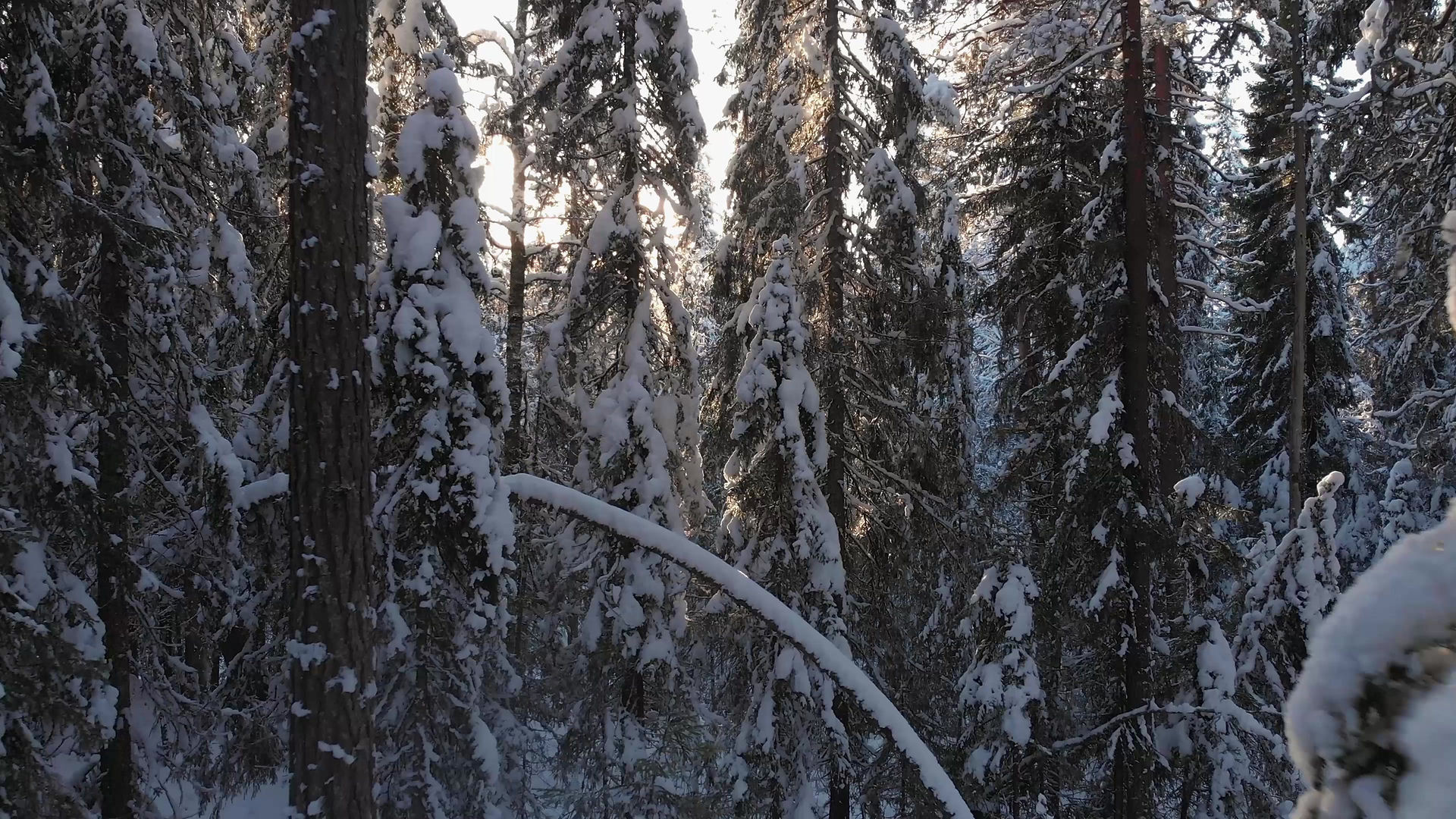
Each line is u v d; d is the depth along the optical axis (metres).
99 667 5.79
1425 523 17.20
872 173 12.00
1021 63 12.58
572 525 11.96
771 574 11.54
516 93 15.71
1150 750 10.02
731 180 13.36
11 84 7.00
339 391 5.61
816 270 12.79
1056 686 12.05
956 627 13.56
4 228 6.59
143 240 7.69
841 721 12.32
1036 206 13.31
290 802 5.43
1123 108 10.86
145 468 8.52
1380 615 0.98
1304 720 1.01
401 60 10.27
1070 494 10.82
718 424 12.86
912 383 13.80
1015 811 11.10
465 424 8.37
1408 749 0.82
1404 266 11.18
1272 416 19.55
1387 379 15.58
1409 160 10.67
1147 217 10.75
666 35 11.73
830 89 12.60
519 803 10.30
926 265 13.91
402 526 8.72
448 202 8.81
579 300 11.91
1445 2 10.01
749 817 11.10
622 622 10.99
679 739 11.32
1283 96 16.73
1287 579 9.98
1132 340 10.62
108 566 7.80
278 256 10.32
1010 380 14.33
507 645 13.76
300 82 5.58
